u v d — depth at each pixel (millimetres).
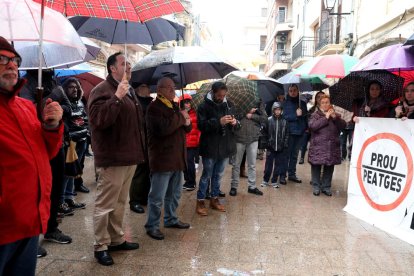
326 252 3777
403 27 8750
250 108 5695
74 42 2426
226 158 4992
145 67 4129
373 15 10742
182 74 4969
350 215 5039
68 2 2691
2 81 1924
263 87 7996
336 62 6113
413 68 4230
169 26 4664
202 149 4812
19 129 2016
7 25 2135
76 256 3551
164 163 3914
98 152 3348
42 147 2154
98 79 6949
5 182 1935
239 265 3459
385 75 5352
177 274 3262
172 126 3826
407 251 3828
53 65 3049
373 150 4809
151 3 2896
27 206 2012
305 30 20266
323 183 6191
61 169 3744
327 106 5945
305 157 10266
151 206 4035
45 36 2232
